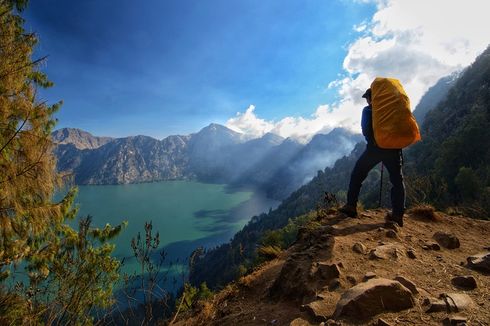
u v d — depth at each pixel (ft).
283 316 10.02
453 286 9.96
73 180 21.38
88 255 17.57
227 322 11.16
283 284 11.76
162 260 12.30
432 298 8.97
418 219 18.20
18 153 18.38
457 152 293.64
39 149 18.72
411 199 26.13
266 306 11.23
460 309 8.30
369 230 15.34
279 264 14.90
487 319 7.82
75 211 22.41
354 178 17.37
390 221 16.03
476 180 173.68
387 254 12.25
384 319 8.18
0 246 17.92
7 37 17.87
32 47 18.84
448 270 11.23
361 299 8.52
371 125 15.98
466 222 18.21
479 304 8.63
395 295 8.75
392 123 14.66
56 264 16.70
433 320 8.02
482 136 290.76
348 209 17.57
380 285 8.81
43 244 19.84
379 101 15.29
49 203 19.98
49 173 19.30
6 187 17.54
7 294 15.57
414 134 14.61
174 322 12.98
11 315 14.80
